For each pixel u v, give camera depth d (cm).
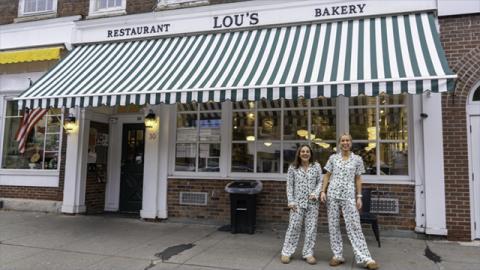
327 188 670
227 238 809
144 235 836
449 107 791
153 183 973
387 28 782
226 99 686
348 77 642
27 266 639
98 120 1103
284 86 658
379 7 828
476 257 677
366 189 781
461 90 788
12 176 1112
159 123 983
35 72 1116
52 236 824
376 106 862
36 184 1091
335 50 747
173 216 960
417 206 800
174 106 994
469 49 792
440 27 809
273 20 895
